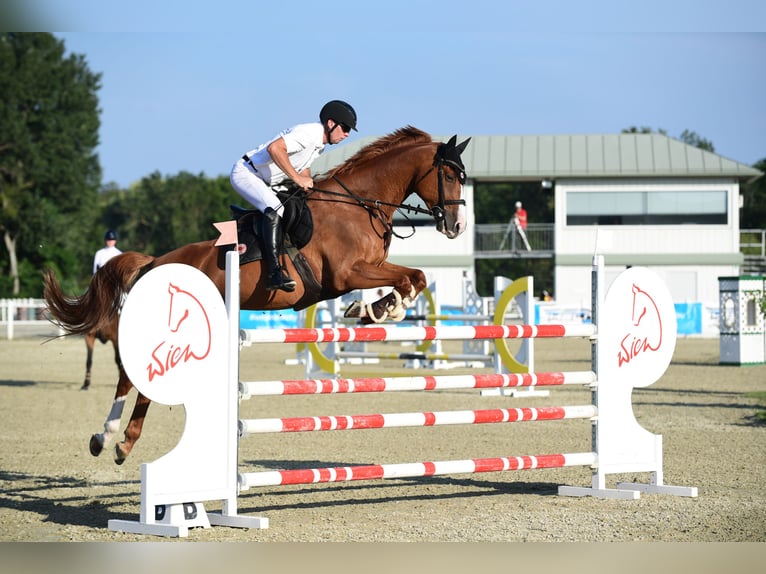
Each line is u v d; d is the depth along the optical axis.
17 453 12.87
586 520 8.62
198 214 111.31
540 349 38.16
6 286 72.50
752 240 80.56
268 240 9.60
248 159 9.99
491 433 14.73
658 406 17.50
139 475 11.31
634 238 56.16
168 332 8.23
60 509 9.37
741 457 12.05
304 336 8.93
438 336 9.34
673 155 56.16
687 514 8.85
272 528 8.42
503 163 56.47
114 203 121.81
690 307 47.03
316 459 12.37
